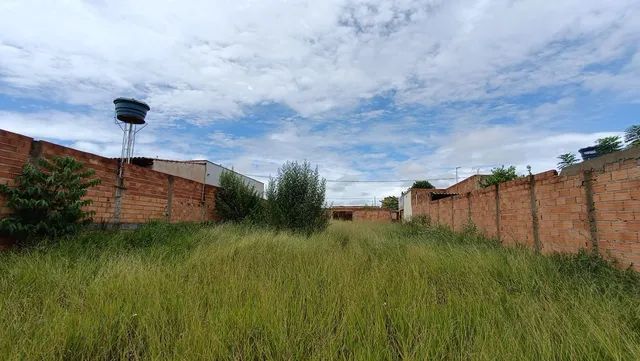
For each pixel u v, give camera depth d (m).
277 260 5.79
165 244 6.90
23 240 5.36
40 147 5.73
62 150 6.19
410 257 6.13
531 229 7.03
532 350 2.58
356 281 4.32
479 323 3.09
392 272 4.91
